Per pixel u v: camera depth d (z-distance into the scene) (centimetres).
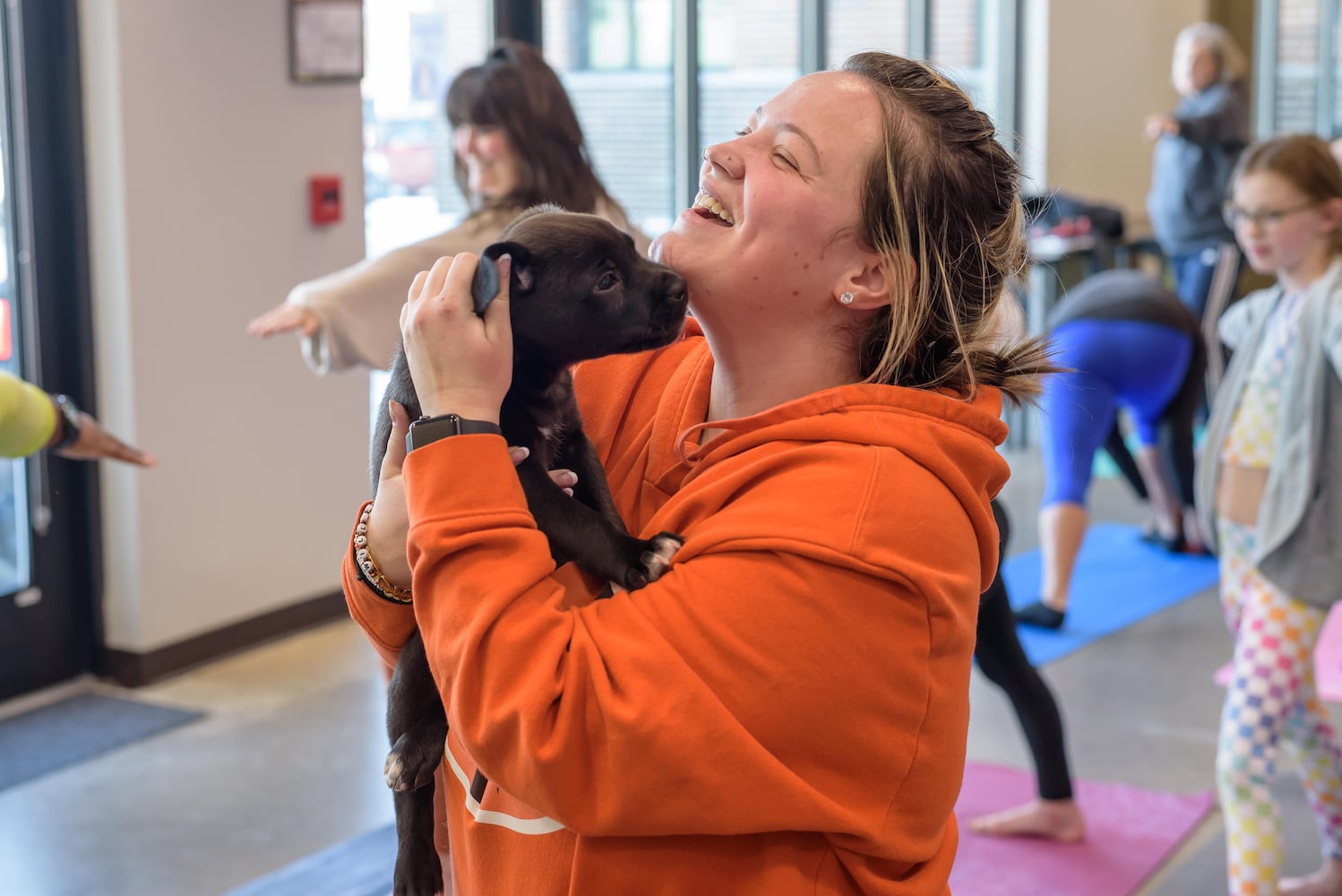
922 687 111
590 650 109
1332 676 421
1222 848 324
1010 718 406
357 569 127
